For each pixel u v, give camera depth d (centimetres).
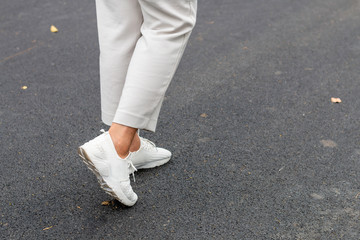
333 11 497
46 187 235
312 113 308
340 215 216
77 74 368
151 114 203
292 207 221
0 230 206
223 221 212
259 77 361
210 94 335
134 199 217
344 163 255
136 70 194
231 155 262
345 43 421
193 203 223
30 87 346
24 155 263
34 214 216
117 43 203
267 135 282
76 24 463
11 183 238
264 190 233
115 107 217
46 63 386
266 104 320
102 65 210
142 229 207
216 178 242
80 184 238
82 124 298
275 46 417
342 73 366
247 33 446
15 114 309
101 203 224
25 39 430
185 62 388
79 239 201
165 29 189
